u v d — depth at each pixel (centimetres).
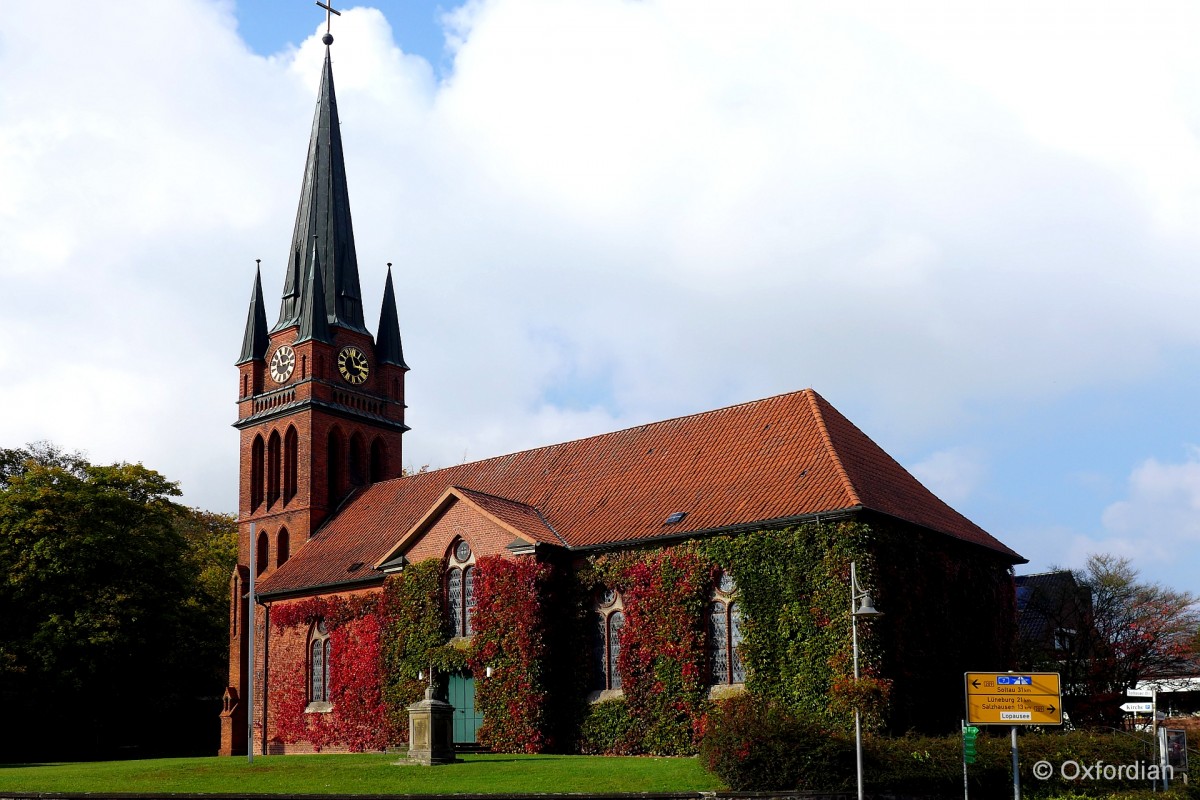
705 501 4447
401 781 3275
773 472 4362
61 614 6028
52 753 6444
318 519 6278
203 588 7400
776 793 2956
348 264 6844
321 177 6869
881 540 3966
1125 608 5425
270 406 6588
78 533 6172
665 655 4294
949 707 4147
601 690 4550
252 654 4475
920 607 4100
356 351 6681
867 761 3031
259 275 6906
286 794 2962
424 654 5003
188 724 7162
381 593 5366
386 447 6738
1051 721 2808
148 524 6800
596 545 4591
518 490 5422
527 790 3006
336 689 5519
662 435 5097
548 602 4641
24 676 5934
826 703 3819
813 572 3938
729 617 4206
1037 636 5881
